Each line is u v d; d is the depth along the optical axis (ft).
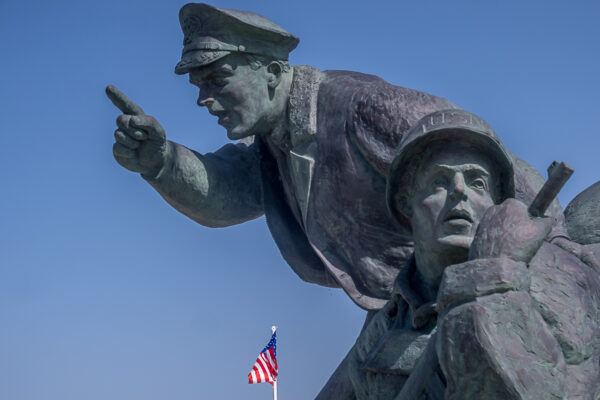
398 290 16.03
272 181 22.45
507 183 15.43
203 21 20.67
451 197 15.07
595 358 13.75
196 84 21.27
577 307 13.78
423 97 19.69
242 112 20.79
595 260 16.71
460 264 13.19
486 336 12.46
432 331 15.53
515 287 12.82
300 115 20.70
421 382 13.69
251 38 20.71
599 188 20.04
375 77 21.34
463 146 15.25
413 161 15.65
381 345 15.90
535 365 12.57
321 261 21.44
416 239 15.60
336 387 19.62
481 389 12.65
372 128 19.61
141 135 20.17
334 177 20.27
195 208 22.15
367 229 20.07
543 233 13.30
